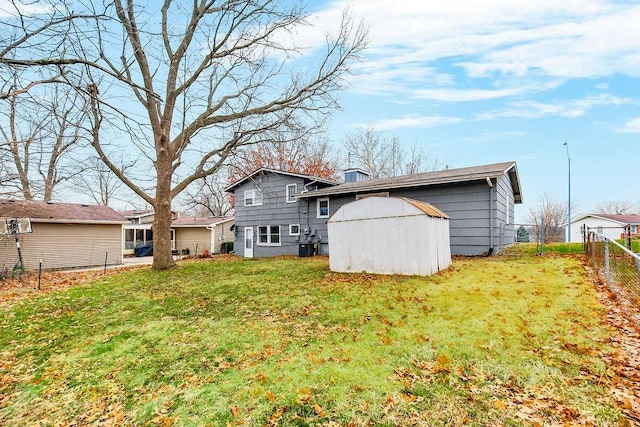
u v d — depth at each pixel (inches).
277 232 742.5
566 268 306.3
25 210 621.9
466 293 237.5
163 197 468.8
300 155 1214.3
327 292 269.3
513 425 104.9
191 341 189.5
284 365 151.6
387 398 122.3
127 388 146.6
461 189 468.8
